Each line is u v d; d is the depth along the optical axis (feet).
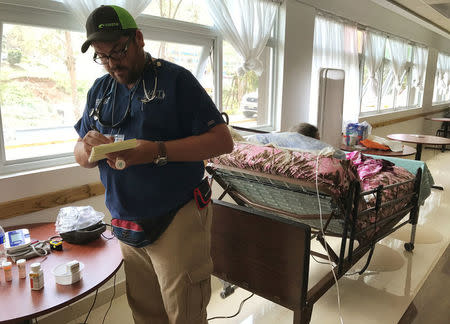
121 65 3.36
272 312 6.79
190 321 3.96
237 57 10.64
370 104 20.01
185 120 3.64
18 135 6.18
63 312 6.28
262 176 5.41
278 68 11.62
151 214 3.70
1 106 5.88
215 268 5.97
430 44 26.32
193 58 9.30
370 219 6.41
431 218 11.77
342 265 5.74
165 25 8.16
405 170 8.43
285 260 4.95
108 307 6.86
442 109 32.04
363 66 17.17
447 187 15.53
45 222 5.66
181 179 3.74
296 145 7.04
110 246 4.69
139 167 3.61
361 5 15.37
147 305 4.49
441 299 7.16
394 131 22.77
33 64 6.18
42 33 6.19
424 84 26.91
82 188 6.54
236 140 6.68
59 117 6.74
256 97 11.64
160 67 3.65
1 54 5.74
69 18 6.39
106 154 2.98
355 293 7.43
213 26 9.43
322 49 13.42
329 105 11.89
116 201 3.81
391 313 6.75
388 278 8.00
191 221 3.83
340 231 6.46
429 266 8.52
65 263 4.19
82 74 6.93
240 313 6.75
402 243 9.79
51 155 6.57
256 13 10.03
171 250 3.77
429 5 16.11
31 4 5.80
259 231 5.18
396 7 15.89
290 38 11.48
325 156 4.87
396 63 20.98
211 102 3.72
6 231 5.15
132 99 3.64
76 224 4.85
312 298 5.14
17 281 3.79
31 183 5.88
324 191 4.85
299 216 6.25
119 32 3.15
